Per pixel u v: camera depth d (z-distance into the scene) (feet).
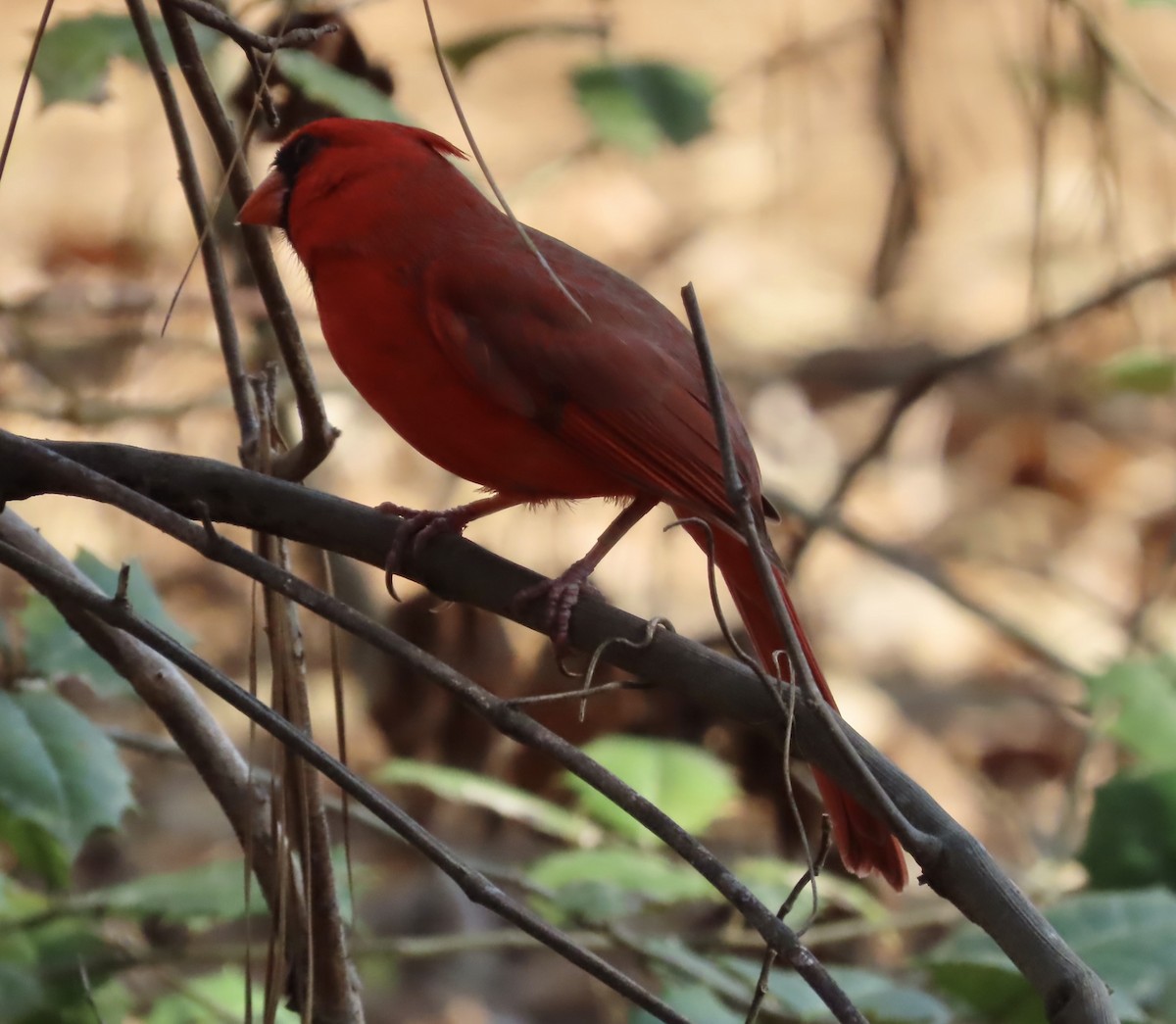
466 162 26.94
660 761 27.63
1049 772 42.86
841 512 44.98
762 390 53.98
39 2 66.90
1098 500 52.85
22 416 41.47
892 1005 22.25
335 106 25.90
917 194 43.88
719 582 45.68
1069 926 22.09
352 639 37.47
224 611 45.03
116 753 22.12
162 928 30.76
